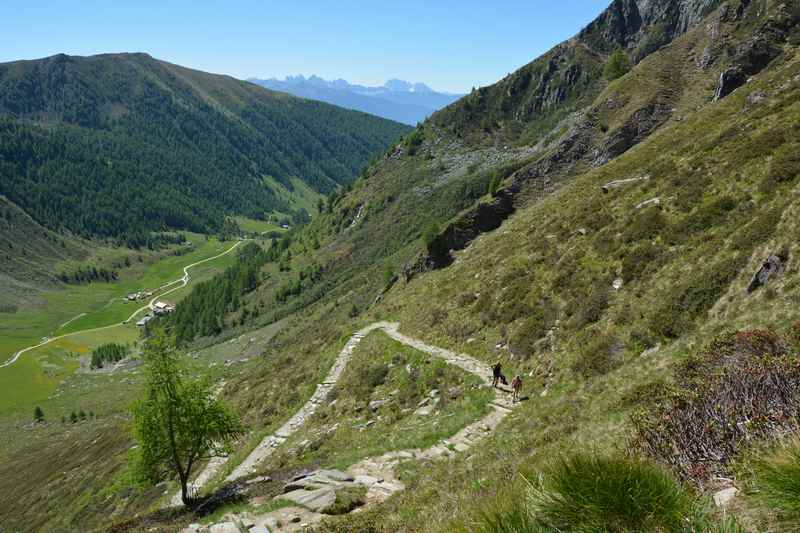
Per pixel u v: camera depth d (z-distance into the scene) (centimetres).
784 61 5156
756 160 2727
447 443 2003
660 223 2873
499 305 3438
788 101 3136
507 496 544
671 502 439
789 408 586
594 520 443
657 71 7075
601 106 7144
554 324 2833
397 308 4991
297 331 9331
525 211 5709
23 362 16112
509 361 2866
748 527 423
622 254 2897
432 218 11206
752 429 577
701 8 11588
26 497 5856
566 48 13912
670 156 3744
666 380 1410
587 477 470
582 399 1784
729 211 2553
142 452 2316
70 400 12619
